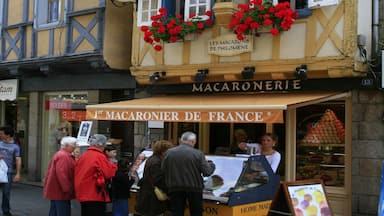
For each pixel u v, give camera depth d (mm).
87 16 12414
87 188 7750
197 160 7316
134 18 11523
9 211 10031
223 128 11398
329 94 9312
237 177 7547
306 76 9125
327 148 9805
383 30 9062
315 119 9984
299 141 10172
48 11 13422
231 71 9977
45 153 14906
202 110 9078
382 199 6598
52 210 8734
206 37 10344
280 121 8180
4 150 9891
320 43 9039
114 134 13461
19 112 16281
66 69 13633
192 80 10617
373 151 9078
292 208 6445
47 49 13328
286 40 9422
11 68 14312
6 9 14602
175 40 10484
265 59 9633
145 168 7836
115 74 12719
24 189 13820
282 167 10344
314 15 9125
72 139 8328
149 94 12094
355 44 8750
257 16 9359
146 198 7723
